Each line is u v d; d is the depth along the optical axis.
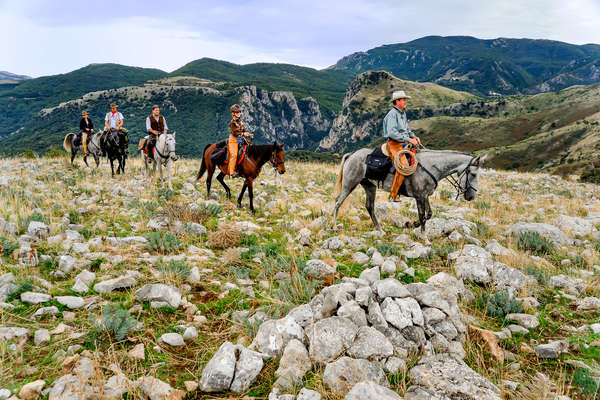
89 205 8.24
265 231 7.54
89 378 2.76
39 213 6.84
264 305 4.23
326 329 3.25
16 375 2.79
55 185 10.24
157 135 11.34
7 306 3.63
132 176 13.36
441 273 4.82
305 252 6.36
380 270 5.56
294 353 3.08
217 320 3.98
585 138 132.12
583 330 4.12
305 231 7.08
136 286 4.45
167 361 3.20
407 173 6.79
